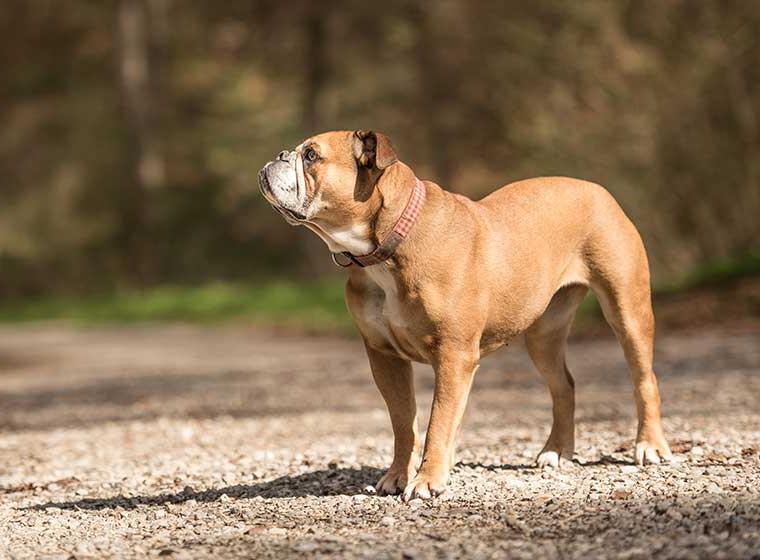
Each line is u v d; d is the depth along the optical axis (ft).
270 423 34.37
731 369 39.40
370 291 20.71
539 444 26.86
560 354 23.75
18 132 148.36
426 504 19.52
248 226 140.26
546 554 15.71
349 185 19.88
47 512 21.75
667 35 75.10
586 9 81.97
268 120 130.82
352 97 127.54
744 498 18.19
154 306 100.27
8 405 44.04
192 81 143.64
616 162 76.23
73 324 98.48
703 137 69.36
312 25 124.98
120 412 39.78
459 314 20.20
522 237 21.61
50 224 143.43
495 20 100.58
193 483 24.27
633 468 22.30
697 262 70.18
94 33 148.56
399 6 118.52
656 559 15.02
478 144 110.42
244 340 72.28
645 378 23.30
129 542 18.28
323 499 20.89
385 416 34.37
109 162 145.79
